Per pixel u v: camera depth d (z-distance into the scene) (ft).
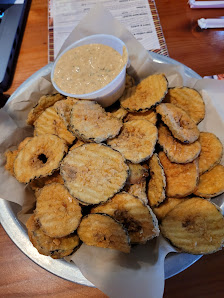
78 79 0.58
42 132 0.62
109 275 0.46
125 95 0.63
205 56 0.78
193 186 0.54
